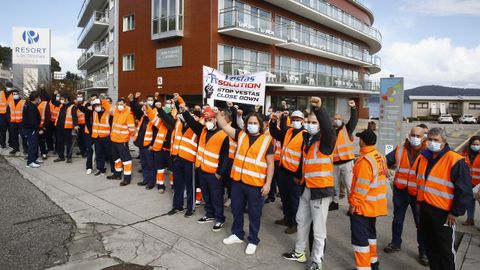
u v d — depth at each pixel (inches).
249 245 186.1
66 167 386.3
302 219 176.7
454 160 150.9
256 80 307.0
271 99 1009.5
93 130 347.6
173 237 203.5
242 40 871.1
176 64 858.1
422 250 179.5
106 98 347.6
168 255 180.5
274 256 183.0
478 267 173.2
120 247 188.5
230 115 247.8
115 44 1066.7
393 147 337.7
